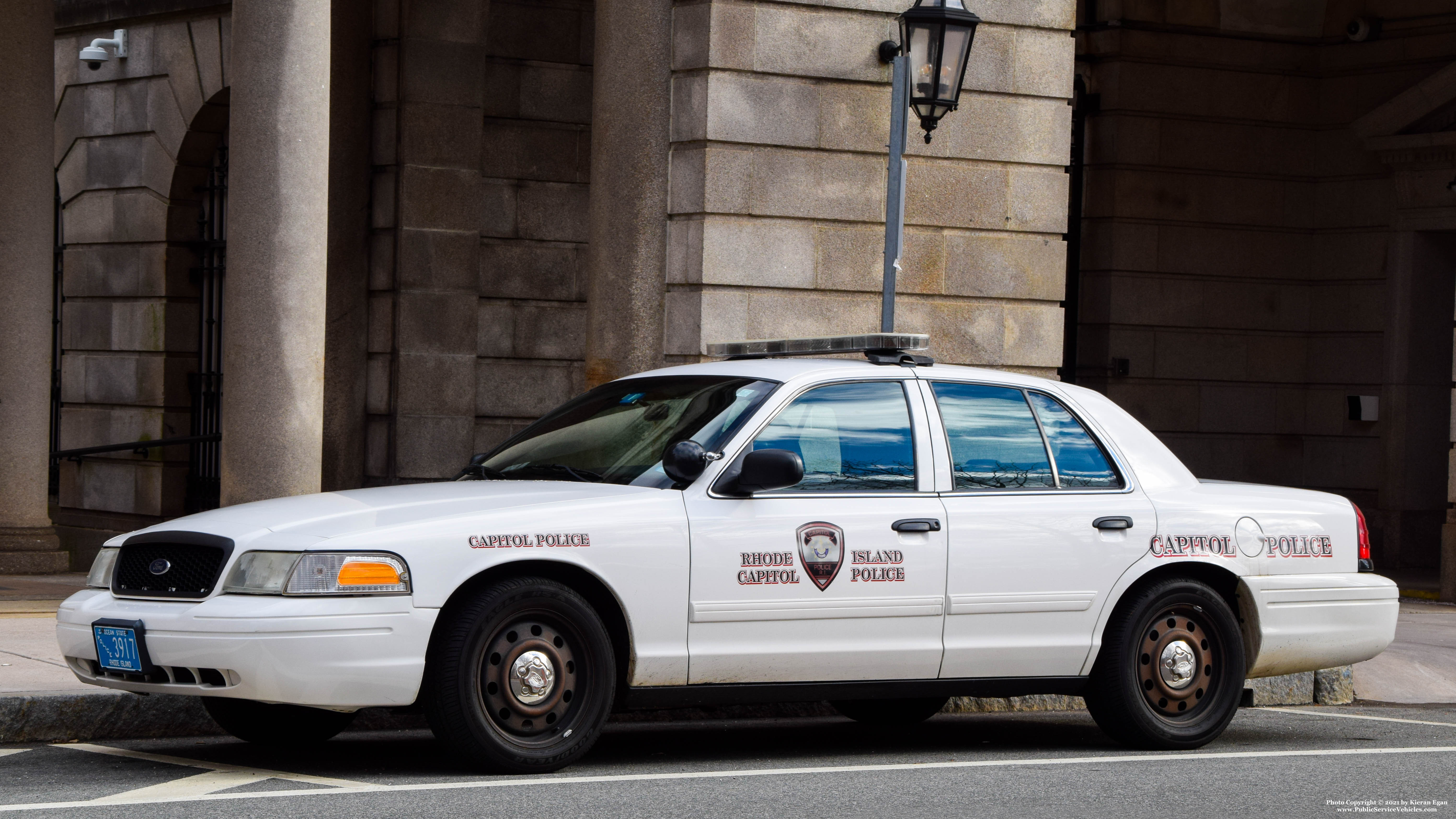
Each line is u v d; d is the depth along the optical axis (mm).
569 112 18672
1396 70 23344
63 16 23516
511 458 9484
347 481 17953
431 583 7914
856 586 8859
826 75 15242
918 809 7730
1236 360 23844
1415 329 23156
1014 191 16000
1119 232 23219
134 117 22688
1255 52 23766
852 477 9039
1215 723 9766
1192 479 10031
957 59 13250
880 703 10938
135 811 7258
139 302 22578
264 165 12875
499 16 18359
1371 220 23609
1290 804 8102
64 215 23859
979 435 9445
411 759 8883
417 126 17828
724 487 8719
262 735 9219
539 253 18562
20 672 9969
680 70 15109
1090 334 23438
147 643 7898
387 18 18000
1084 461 9695
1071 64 16219
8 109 17469
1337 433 23875
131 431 22625
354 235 17953
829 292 15344
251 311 12852
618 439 9219
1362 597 10250
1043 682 9414
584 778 8273
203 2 21625
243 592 7844
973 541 9156
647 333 15164
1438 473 23391
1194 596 9727
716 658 8578
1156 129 23375
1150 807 7941
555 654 8289
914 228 15648
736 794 8008
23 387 17672
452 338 18031
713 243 14883
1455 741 10477
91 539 21531
